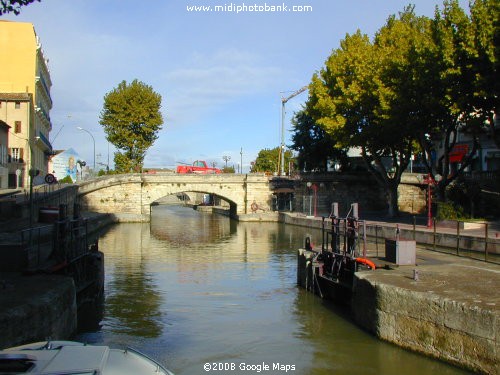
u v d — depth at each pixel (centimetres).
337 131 4528
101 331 1688
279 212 6631
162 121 7950
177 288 2377
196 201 12788
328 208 6531
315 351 1465
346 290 1980
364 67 4206
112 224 5975
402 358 1370
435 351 1308
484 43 2942
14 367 669
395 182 4947
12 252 1727
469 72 3147
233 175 6731
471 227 3241
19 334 1161
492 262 2002
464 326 1232
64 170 8331
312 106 5072
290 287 2392
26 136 5944
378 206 6631
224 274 2750
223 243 4222
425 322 1339
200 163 10412
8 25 6228
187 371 1323
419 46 3438
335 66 4650
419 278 1591
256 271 2848
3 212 3334
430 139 4800
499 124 4628
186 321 1808
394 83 3803
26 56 6259
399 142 4594
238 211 6788
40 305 1266
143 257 3403
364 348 1451
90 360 707
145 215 6341
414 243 1862
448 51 3111
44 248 2270
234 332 1669
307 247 2480
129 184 6366
